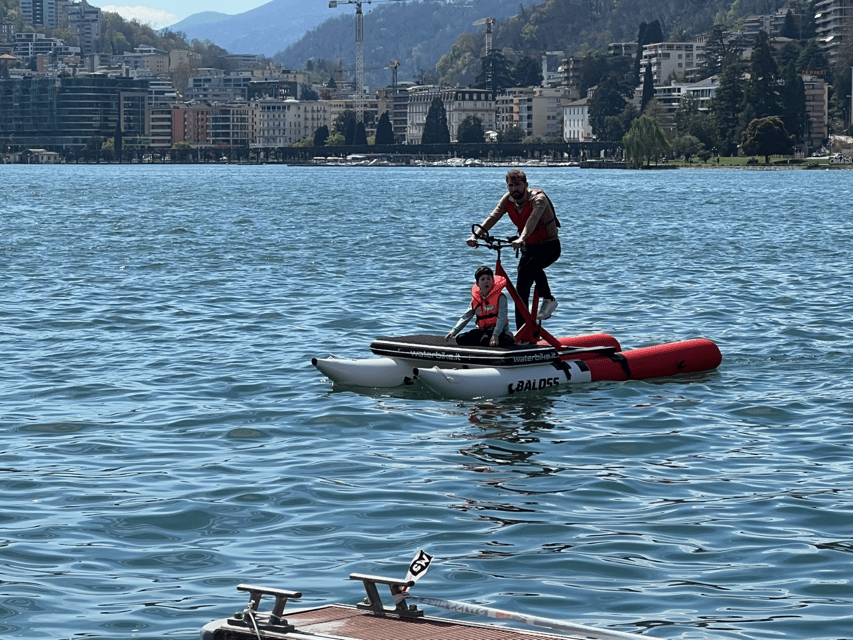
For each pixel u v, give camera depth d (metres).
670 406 15.43
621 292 28.73
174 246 42.91
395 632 6.72
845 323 23.09
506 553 9.34
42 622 7.88
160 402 15.55
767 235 50.62
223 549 9.44
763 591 8.48
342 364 16.52
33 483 11.43
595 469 12.17
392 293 28.38
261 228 54.56
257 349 19.97
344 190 119.56
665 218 65.44
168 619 7.93
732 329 22.45
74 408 15.12
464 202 88.56
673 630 7.73
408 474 11.90
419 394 16.19
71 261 36.47
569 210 76.06
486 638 6.63
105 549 9.42
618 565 9.05
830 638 7.62
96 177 183.75
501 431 13.96
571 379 16.67
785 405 15.46
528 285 16.61
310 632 6.71
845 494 11.15
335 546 9.52
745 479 11.76
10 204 80.81
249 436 13.64
